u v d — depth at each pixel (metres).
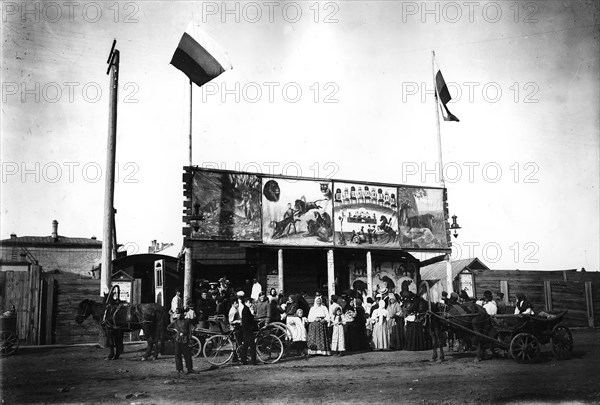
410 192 23.59
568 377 12.62
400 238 23.06
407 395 11.01
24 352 16.44
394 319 17.62
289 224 21.19
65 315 18.94
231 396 10.88
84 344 18.69
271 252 22.86
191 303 15.31
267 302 15.95
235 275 23.55
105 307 15.49
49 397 10.93
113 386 11.72
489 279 24.00
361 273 23.69
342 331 16.00
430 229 23.70
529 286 24.19
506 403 10.84
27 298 18.64
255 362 14.18
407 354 16.20
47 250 32.59
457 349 17.11
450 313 14.81
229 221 20.16
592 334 21.06
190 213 19.61
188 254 19.44
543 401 11.05
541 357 14.87
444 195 24.14
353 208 22.44
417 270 24.48
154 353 15.01
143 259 24.67
